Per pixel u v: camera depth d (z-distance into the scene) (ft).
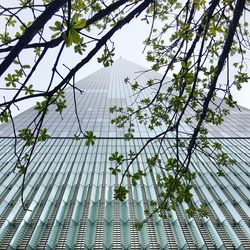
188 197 14.87
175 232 50.98
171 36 21.16
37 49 12.28
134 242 47.96
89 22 11.35
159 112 23.70
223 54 16.01
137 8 12.78
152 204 22.59
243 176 74.84
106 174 76.07
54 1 7.45
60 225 52.60
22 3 10.90
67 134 113.50
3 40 12.11
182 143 20.12
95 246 46.70
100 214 56.29
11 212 56.49
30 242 47.55
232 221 54.85
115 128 121.39
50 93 10.11
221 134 116.57
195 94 19.83
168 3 23.99
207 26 13.89
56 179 72.54
